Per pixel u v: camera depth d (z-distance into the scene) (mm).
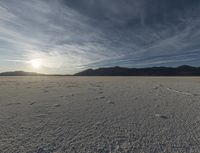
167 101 7773
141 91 11773
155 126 4211
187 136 3525
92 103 7238
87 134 3676
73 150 2924
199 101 7715
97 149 2965
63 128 4055
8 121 4562
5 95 9359
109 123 4473
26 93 10289
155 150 2912
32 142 3238
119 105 6848
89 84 18359
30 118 4875
